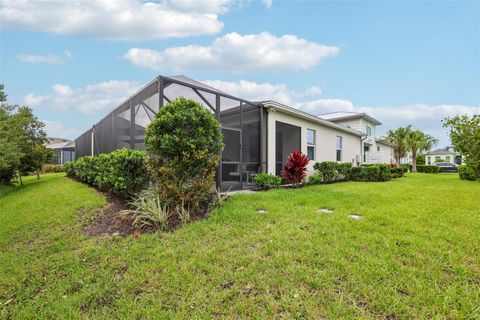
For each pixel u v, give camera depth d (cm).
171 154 429
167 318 194
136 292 231
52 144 2573
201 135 439
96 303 221
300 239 316
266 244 303
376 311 189
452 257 260
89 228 405
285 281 228
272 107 883
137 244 322
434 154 4453
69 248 340
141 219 391
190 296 218
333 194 641
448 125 1186
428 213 430
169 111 441
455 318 181
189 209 438
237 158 760
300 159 865
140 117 677
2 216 541
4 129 909
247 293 217
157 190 429
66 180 1023
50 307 222
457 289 210
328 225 364
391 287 213
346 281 224
